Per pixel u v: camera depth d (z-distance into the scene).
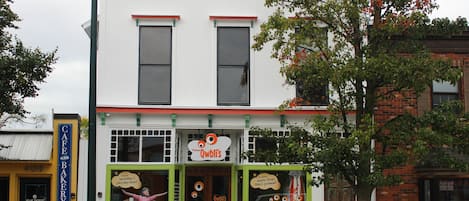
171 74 17.30
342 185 17.09
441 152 13.18
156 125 17.00
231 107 17.06
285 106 14.32
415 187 17.05
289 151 13.06
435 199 16.98
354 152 12.34
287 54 13.40
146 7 17.44
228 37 17.58
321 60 12.77
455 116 12.75
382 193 16.95
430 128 12.53
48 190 17.56
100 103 16.98
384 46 13.23
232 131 17.66
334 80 12.31
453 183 17.05
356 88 13.05
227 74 17.47
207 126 17.09
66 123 17.45
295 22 13.12
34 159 17.19
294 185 17.09
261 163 17.09
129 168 16.86
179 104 17.16
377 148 15.38
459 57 17.62
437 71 12.26
